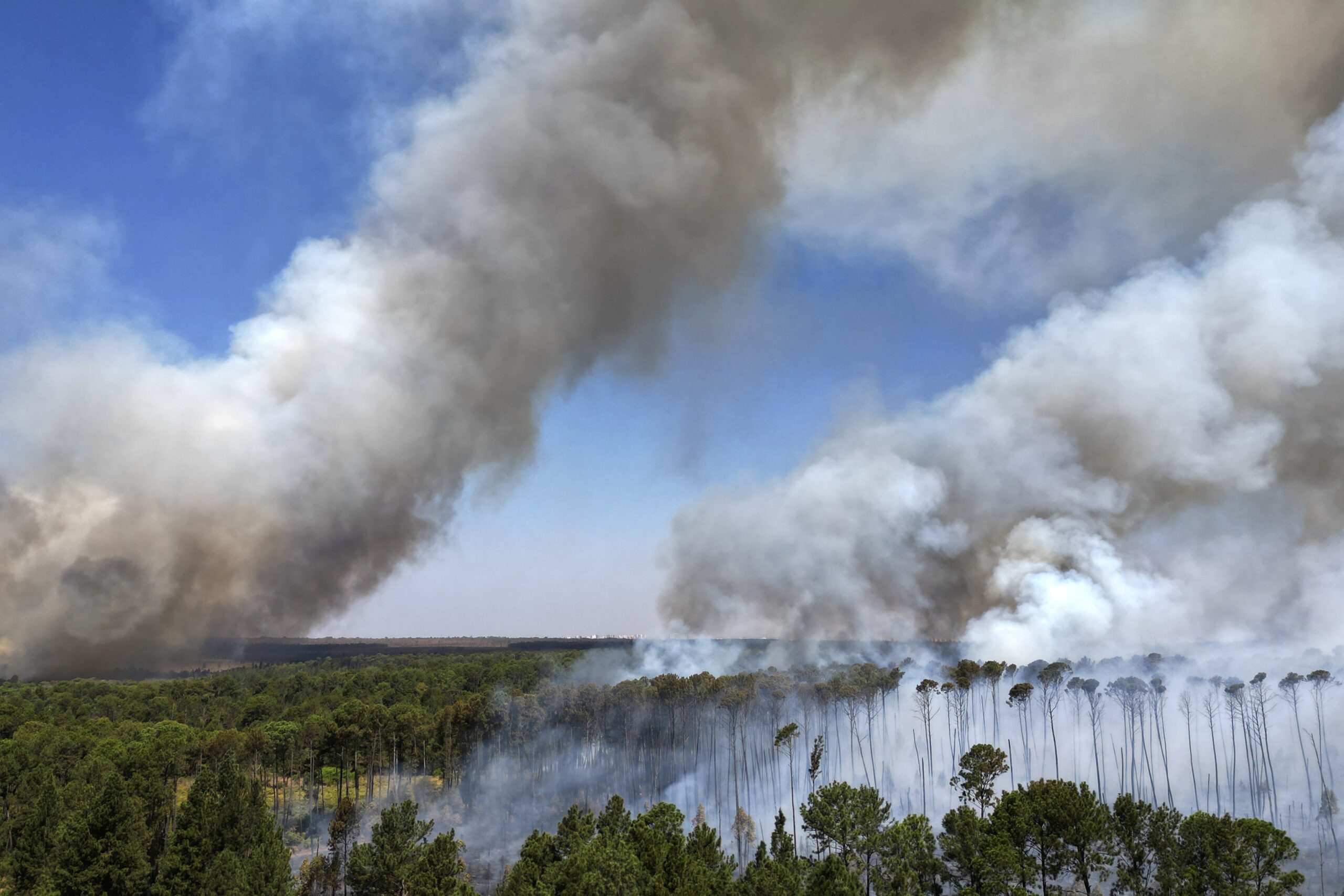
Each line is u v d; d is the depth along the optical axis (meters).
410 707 159.88
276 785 135.88
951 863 70.44
